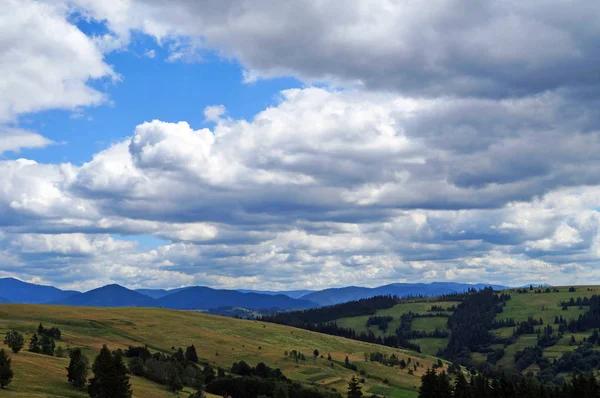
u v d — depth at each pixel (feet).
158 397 499.51
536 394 608.60
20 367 478.18
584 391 584.40
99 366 433.07
